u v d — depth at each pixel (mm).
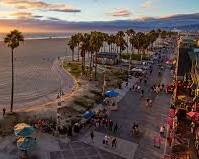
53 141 49719
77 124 53906
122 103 73688
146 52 179250
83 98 74812
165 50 199500
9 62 137750
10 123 56219
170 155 42031
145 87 91188
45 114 62000
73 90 83938
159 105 72938
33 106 68688
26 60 146875
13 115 60750
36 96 77812
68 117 60438
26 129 46094
